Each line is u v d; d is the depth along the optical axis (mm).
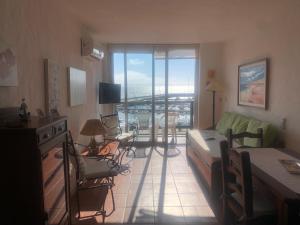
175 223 2631
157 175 3982
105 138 4730
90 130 3602
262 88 3729
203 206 2977
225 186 2107
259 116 3895
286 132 3150
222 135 4484
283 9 3160
